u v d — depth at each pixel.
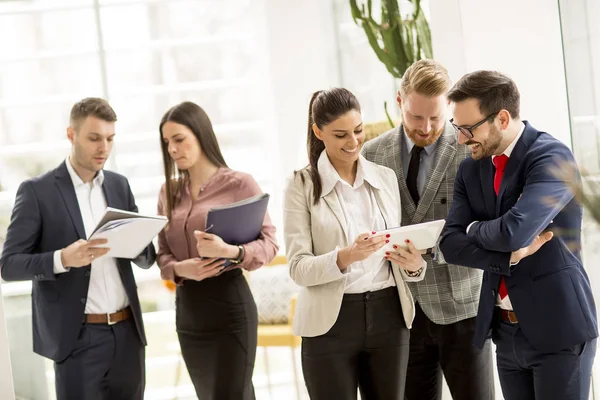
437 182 2.90
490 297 2.53
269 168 5.28
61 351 2.95
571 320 2.39
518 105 2.46
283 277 4.53
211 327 2.98
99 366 2.98
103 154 3.00
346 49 5.20
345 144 2.56
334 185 2.64
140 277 4.96
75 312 2.95
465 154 2.89
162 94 5.19
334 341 2.60
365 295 2.61
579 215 2.39
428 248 2.71
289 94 5.21
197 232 2.84
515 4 3.53
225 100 5.28
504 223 2.35
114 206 3.12
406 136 3.00
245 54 5.27
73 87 4.98
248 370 3.03
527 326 2.44
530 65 3.53
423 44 4.16
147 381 4.78
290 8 5.16
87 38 5.02
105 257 3.02
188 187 3.11
